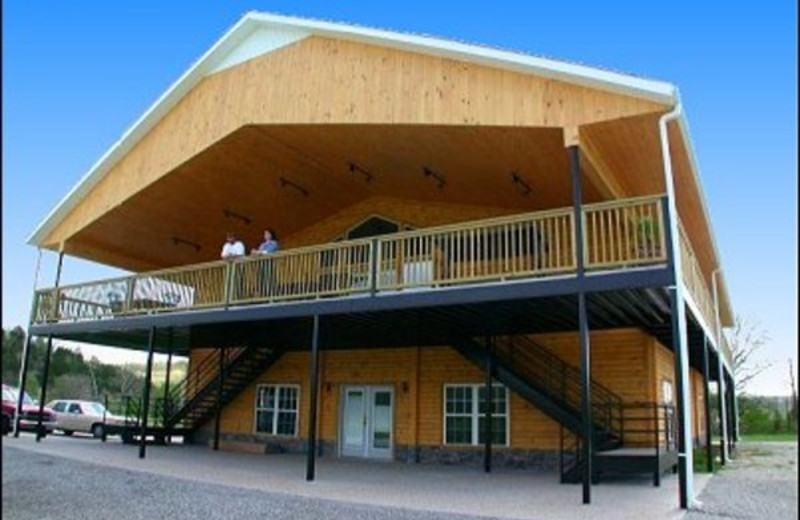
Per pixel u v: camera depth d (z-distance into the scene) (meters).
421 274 11.76
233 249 15.03
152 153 15.66
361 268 12.72
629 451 11.30
